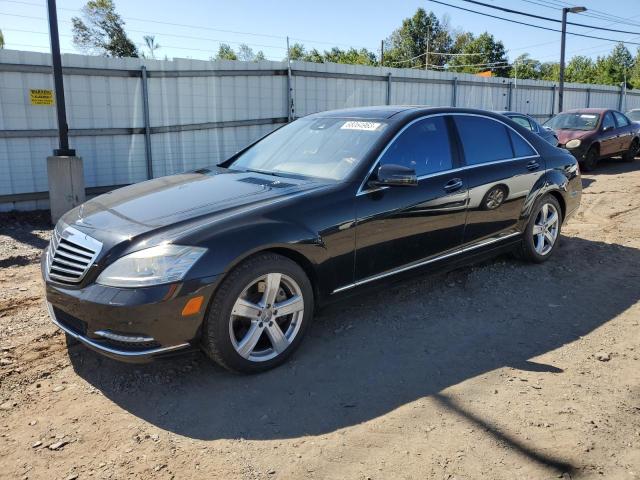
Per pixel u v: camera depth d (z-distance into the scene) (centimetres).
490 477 258
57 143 970
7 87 909
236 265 331
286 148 472
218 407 318
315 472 263
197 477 260
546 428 295
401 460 271
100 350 322
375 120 450
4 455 276
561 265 576
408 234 422
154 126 1084
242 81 1196
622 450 277
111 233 333
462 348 391
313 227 363
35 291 524
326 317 441
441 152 459
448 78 1744
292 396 329
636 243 669
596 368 362
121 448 282
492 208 493
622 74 5912
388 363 369
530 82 2123
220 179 427
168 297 309
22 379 350
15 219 891
